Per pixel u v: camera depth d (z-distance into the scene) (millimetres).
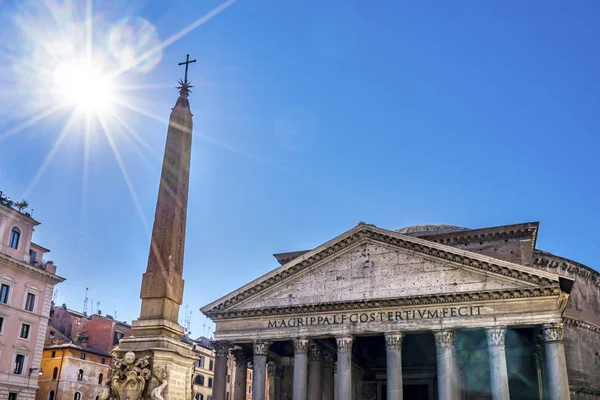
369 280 37188
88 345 62156
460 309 34531
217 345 39562
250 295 39750
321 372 41344
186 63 15109
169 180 13484
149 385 11211
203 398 73562
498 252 44969
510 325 33156
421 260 36531
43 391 54969
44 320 49375
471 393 40938
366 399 47625
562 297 32656
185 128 14172
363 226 38125
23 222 48156
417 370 45844
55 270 51406
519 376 41406
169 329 12109
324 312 37469
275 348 47281
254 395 37406
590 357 48562
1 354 44625
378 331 35844
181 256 13234
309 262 38812
